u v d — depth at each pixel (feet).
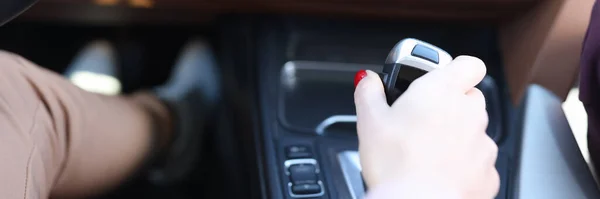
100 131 3.16
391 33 3.52
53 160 2.80
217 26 4.19
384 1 3.21
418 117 1.85
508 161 3.01
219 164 4.21
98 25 4.85
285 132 3.12
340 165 2.95
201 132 4.46
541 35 3.06
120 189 4.09
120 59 4.95
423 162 1.80
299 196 2.86
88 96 3.22
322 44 3.48
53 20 4.50
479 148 1.86
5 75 2.76
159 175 4.25
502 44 3.45
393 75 2.15
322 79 3.40
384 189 1.78
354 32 3.51
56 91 2.96
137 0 3.61
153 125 3.68
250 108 3.26
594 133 2.54
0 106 2.60
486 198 1.89
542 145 2.59
